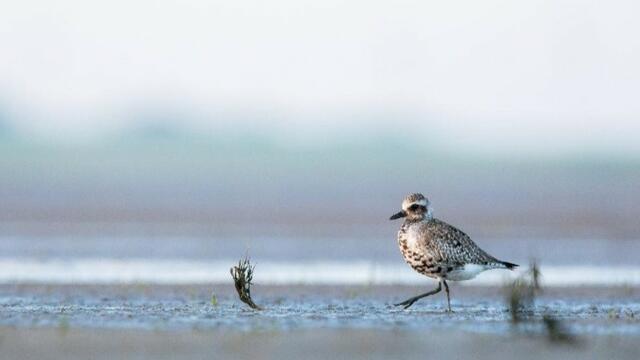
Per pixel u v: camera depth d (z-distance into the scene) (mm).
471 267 17281
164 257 26969
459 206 45344
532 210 43844
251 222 38688
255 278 22141
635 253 29328
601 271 24531
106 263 25359
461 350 13008
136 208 43188
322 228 36562
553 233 35719
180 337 13602
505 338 13844
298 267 24859
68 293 19172
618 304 18172
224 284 20734
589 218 41094
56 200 45844
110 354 12547
